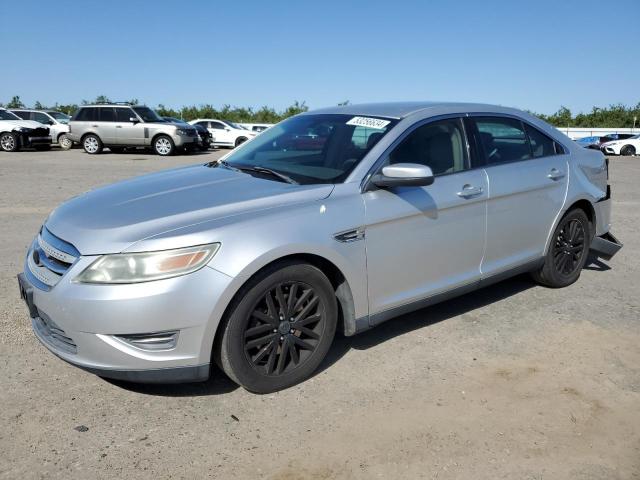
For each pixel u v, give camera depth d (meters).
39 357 3.57
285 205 3.21
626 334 4.04
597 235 5.14
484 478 2.53
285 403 3.12
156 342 2.87
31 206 8.70
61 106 48.00
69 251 2.97
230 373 3.08
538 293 4.86
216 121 30.72
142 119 21.69
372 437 2.81
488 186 4.06
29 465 2.57
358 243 3.36
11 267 5.39
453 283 3.95
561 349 3.79
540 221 4.52
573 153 4.89
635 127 50.84
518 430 2.88
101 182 11.80
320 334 3.32
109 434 2.81
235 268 2.90
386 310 3.60
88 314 2.80
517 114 4.58
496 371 3.49
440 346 3.82
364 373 3.46
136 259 2.80
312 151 3.89
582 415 3.02
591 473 2.57
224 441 2.77
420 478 2.53
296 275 3.14
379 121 3.88
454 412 3.04
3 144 21.86
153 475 2.52
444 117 4.04
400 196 3.56
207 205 3.16
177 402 3.11
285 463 2.62
